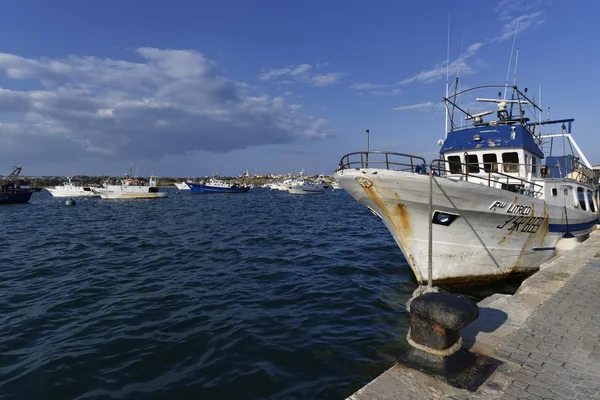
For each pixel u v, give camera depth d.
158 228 23.70
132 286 10.16
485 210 8.95
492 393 3.13
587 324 4.52
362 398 3.10
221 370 5.53
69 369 5.57
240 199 62.72
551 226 10.72
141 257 14.32
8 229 23.56
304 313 7.99
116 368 5.61
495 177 10.28
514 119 12.49
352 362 5.79
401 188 8.62
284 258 13.95
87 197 62.53
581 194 13.98
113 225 25.61
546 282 6.33
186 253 15.00
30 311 8.20
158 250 15.82
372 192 8.94
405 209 9.01
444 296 3.76
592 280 6.40
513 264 10.22
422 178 8.33
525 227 9.92
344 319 7.65
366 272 11.80
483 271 9.91
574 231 12.24
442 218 8.98
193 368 5.60
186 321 7.47
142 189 59.06
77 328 7.18
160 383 5.20
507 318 4.74
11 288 10.12
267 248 16.16
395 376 3.41
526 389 3.18
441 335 3.58
